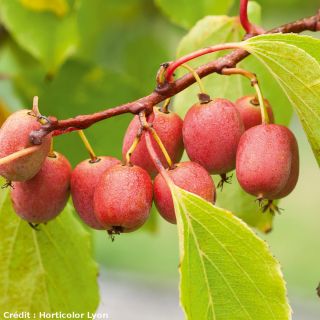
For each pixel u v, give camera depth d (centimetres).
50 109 77
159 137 55
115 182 52
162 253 145
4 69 83
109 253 146
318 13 58
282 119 64
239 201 65
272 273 51
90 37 87
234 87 63
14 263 61
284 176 53
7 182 54
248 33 59
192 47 63
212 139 54
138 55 88
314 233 145
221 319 52
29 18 73
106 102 76
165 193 52
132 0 86
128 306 136
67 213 61
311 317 130
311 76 53
